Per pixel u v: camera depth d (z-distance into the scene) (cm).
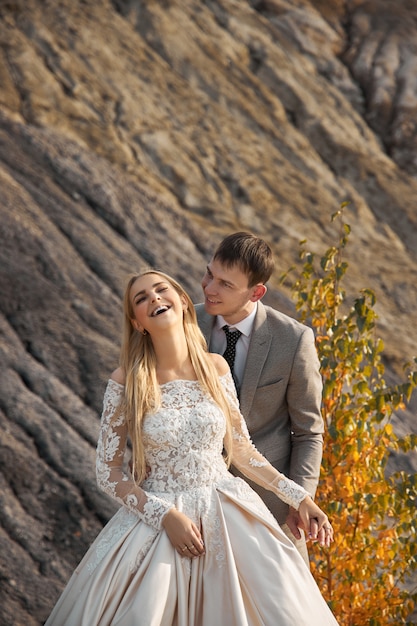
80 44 1709
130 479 322
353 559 461
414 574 680
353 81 2136
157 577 299
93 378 902
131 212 1319
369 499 446
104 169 1389
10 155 1290
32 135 1367
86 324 991
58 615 314
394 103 2081
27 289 1003
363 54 2183
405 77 2134
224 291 352
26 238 1075
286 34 2166
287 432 377
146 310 328
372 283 1546
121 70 1728
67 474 739
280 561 312
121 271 1134
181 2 2017
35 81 1573
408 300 1533
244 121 1828
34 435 770
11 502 689
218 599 305
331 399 464
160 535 310
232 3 2122
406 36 2244
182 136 1678
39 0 1745
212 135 1725
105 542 316
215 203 1590
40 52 1639
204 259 1341
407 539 470
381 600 464
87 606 298
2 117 1388
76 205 1251
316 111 1950
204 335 371
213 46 1952
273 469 342
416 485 457
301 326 374
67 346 937
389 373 1280
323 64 2134
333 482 461
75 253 1122
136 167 1558
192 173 1614
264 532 321
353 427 448
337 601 459
